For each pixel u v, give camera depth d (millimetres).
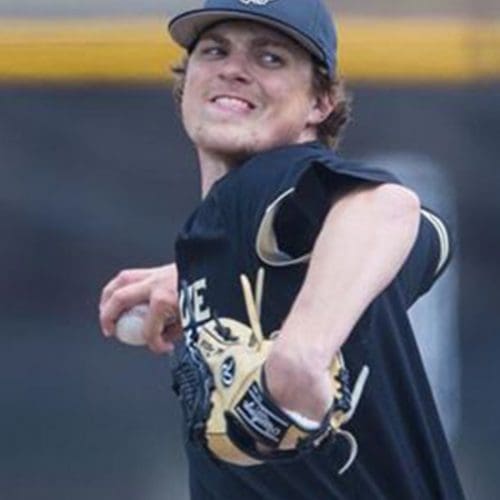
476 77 19750
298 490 9688
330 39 9781
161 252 19922
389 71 19734
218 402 8930
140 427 20078
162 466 20078
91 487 20094
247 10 9516
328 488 9648
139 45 19766
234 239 9281
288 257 9055
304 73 9742
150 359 20047
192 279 9562
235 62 9672
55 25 19750
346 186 8727
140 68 19766
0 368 20031
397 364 9789
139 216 19906
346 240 8547
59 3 19766
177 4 19781
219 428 8898
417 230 8820
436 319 19875
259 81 9656
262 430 8633
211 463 9727
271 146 9664
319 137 10141
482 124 19781
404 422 9836
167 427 20062
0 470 20078
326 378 8461
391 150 19766
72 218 19953
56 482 20094
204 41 9781
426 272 10820
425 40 19719
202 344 9242
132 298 11617
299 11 9594
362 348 9305
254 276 9203
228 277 9328
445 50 19734
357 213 8617
